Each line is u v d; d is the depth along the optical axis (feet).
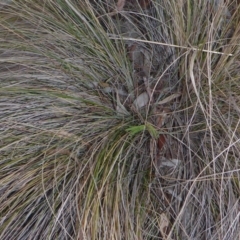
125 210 7.10
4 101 7.29
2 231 7.18
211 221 7.20
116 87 7.46
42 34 7.36
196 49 7.05
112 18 7.54
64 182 7.16
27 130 7.27
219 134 7.28
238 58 7.31
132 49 7.52
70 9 7.39
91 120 7.35
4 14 7.42
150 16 7.33
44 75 7.32
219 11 7.14
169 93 7.38
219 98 7.27
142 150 7.34
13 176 7.22
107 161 7.17
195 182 7.13
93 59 7.40
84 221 7.00
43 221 7.22
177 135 7.32
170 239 7.04
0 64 7.39
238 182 7.19
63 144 7.26
